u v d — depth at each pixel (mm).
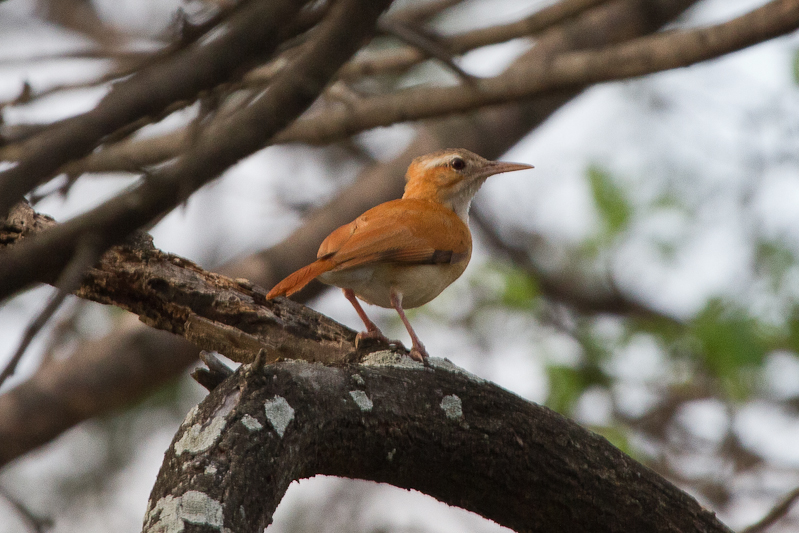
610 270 18922
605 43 17094
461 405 7918
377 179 16844
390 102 13344
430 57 13594
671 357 17344
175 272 9148
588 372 16828
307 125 13828
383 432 7512
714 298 16672
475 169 13969
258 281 15953
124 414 19547
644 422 17609
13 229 8789
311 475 7430
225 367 7492
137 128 7324
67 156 5312
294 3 6262
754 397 16859
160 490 6371
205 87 6062
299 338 9188
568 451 8219
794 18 10844
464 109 13125
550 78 12422
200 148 5949
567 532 8414
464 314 18172
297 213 18422
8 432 15461
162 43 10617
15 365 4871
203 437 6578
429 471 7875
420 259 11266
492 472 8016
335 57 6617
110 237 5332
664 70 11977
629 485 8336
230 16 7062
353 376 7602
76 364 15711
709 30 11445
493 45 13414
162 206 5535
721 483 16875
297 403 7047
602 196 18484
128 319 16375
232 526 6152
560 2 12930
